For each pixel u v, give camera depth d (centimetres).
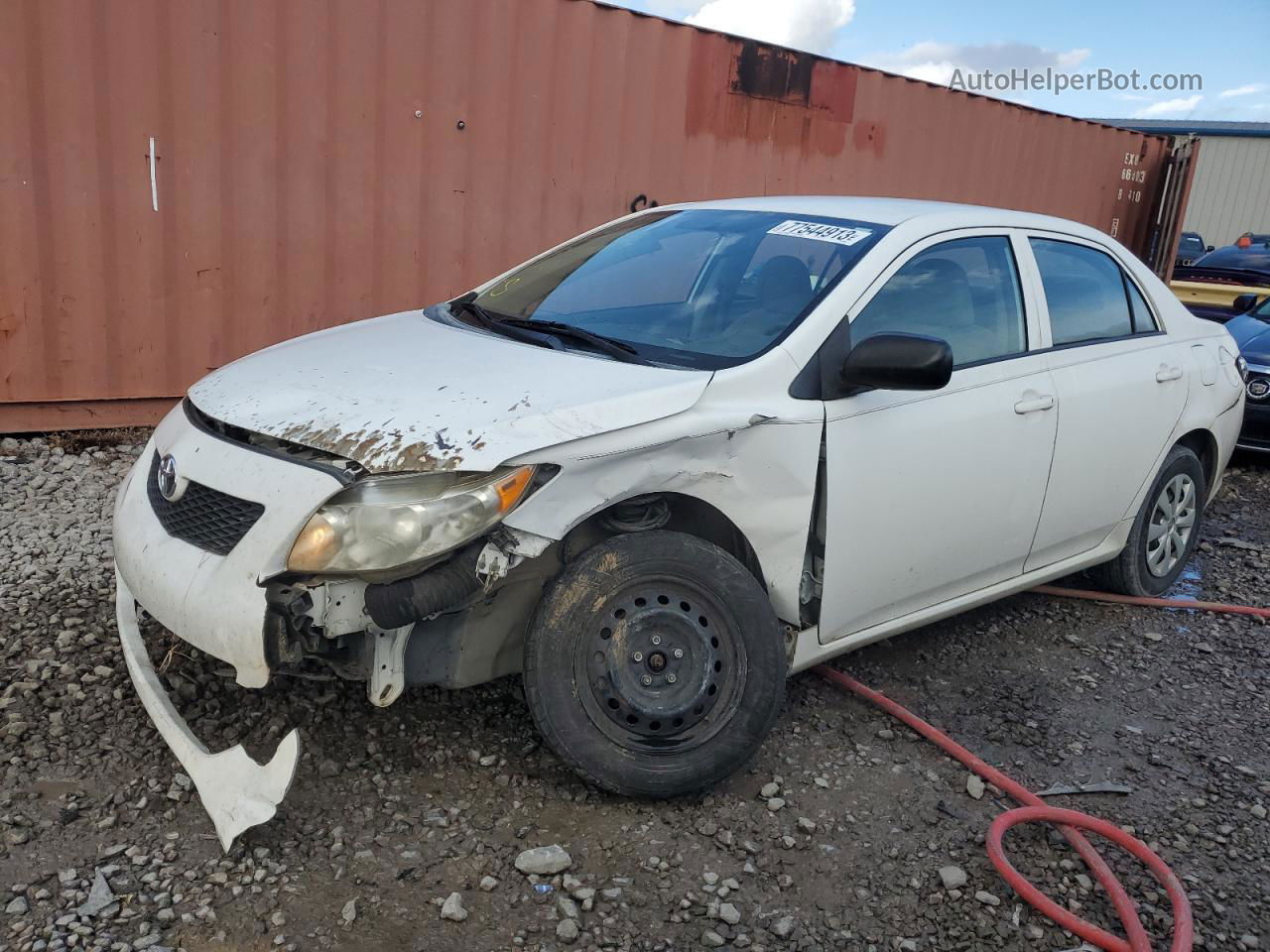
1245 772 360
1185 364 484
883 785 335
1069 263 442
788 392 322
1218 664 450
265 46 611
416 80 662
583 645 301
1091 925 273
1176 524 511
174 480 301
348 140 648
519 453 274
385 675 284
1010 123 1047
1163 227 1277
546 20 700
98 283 597
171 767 312
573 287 394
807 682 397
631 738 305
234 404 309
